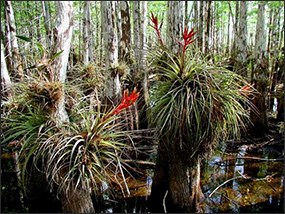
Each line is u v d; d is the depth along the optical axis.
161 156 3.08
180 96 2.62
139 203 3.16
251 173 3.84
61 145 2.29
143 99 4.44
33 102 2.62
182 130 2.67
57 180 2.31
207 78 2.63
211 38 9.67
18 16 9.38
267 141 4.84
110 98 4.45
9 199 3.20
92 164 2.34
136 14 6.32
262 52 5.38
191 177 2.96
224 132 2.81
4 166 3.81
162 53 2.92
